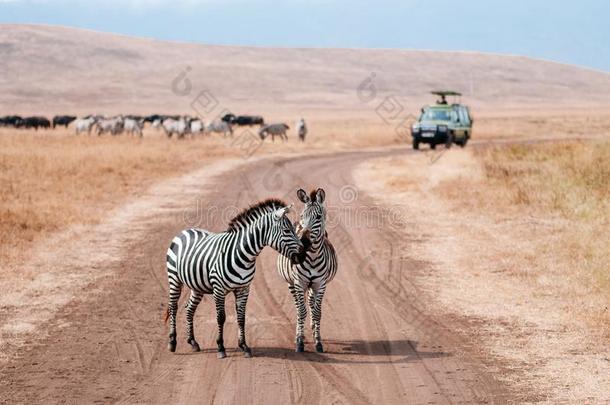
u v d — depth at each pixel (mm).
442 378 13297
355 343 15344
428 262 22688
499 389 12781
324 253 14547
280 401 12141
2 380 13031
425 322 16812
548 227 27047
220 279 13859
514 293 19109
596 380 13211
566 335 15789
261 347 15023
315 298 14648
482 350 14875
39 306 17719
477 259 22844
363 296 19000
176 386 12820
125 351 14695
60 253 23391
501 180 36812
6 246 23375
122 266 22047
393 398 12320
